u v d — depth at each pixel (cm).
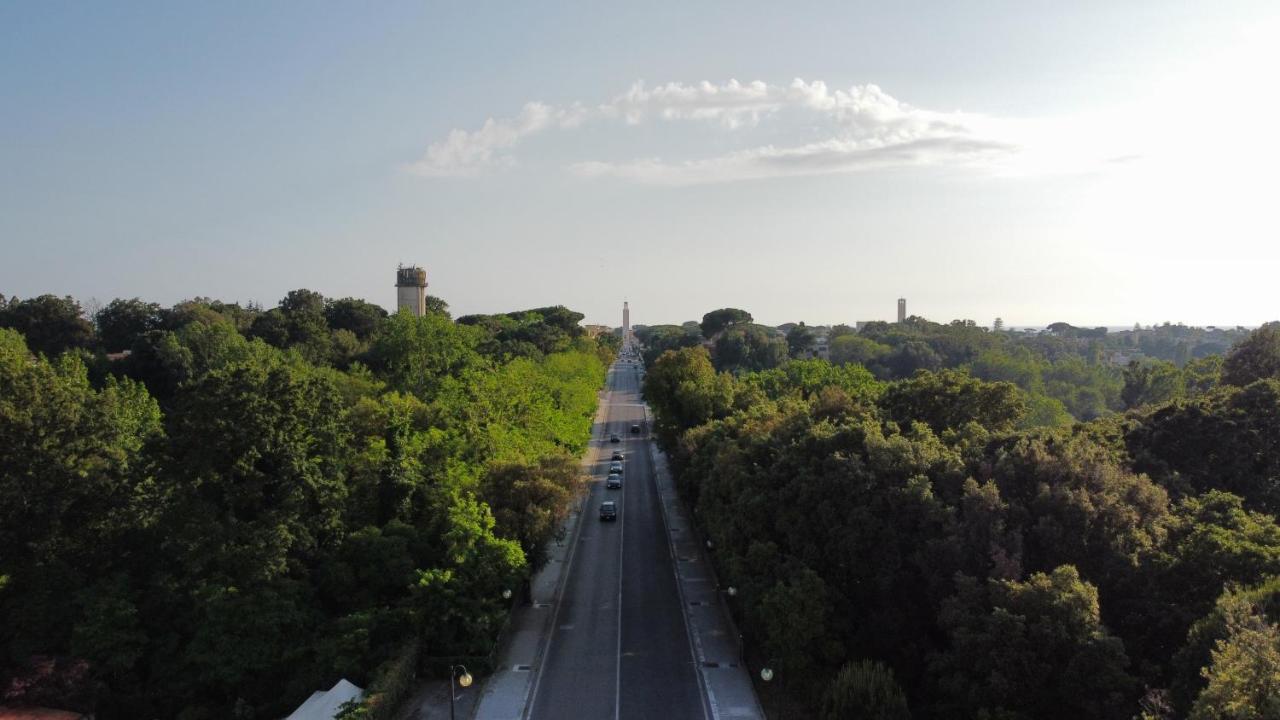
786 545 3528
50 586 3500
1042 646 2509
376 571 3800
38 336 9425
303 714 2975
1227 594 2330
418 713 3206
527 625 4144
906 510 3200
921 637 3064
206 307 10881
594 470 8456
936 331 17975
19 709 3180
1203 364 8994
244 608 3322
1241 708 1731
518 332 15038
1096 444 3731
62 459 3678
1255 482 3831
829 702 2759
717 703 3306
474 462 4831
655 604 4447
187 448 3572
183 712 3253
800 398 6856
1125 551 2886
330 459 3928
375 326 11919
